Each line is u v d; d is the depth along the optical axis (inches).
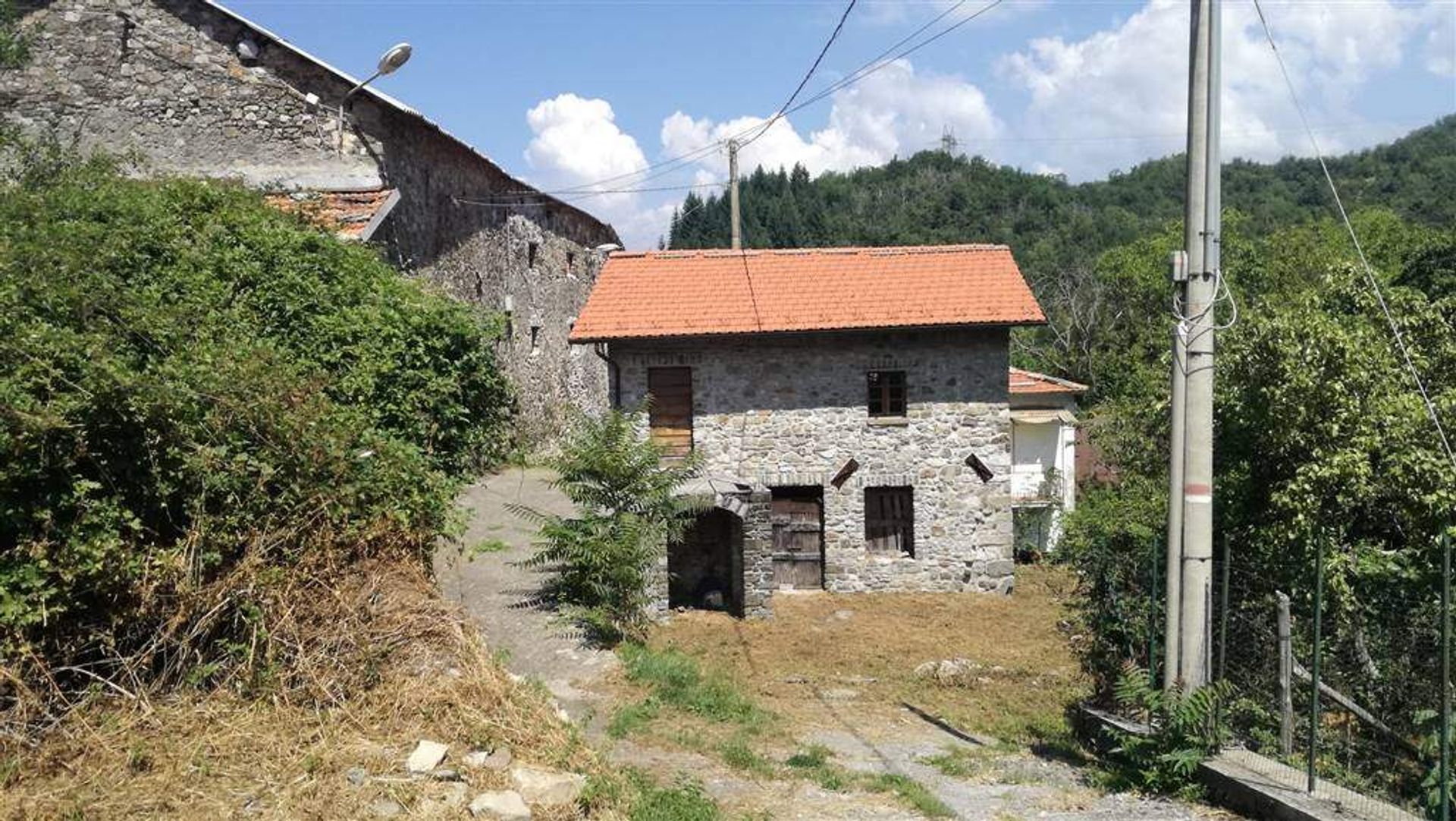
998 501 770.8
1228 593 319.3
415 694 247.6
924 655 604.7
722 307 752.3
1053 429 1124.5
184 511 247.3
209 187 447.8
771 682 510.6
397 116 619.2
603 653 430.9
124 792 200.5
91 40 570.6
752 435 752.3
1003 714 471.2
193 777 208.8
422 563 293.4
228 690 236.2
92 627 227.0
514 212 922.7
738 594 690.8
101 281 296.7
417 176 663.1
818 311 748.6
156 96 574.6
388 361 397.1
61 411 220.4
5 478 211.5
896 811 283.7
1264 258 1382.9
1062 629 649.0
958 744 400.5
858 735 408.5
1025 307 749.3
